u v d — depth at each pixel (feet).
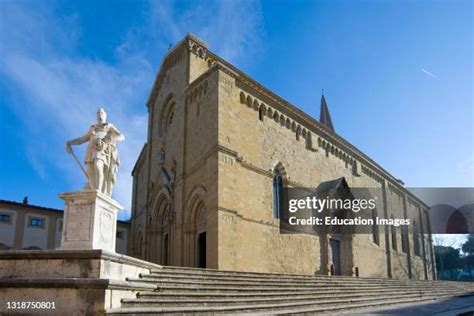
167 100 119.65
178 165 103.14
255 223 91.76
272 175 101.86
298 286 65.82
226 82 92.43
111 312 31.24
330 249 117.08
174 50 113.19
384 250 157.48
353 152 145.79
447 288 119.34
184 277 50.75
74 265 34.17
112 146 43.11
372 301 69.00
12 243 131.95
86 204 38.68
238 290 52.34
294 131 116.06
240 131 93.71
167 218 109.70
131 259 40.52
